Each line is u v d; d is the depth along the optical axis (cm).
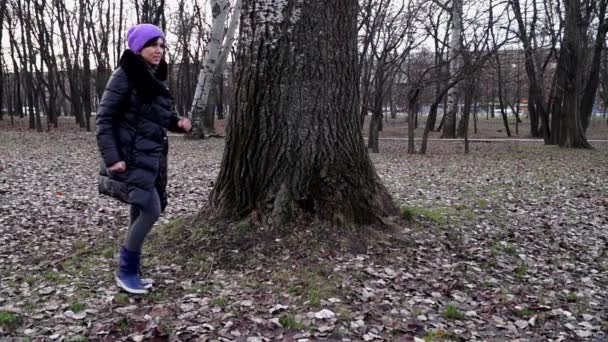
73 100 3097
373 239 460
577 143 2122
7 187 859
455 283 412
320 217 458
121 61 334
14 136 2194
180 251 439
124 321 326
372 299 369
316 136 461
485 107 5641
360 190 482
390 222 500
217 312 344
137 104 337
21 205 707
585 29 2080
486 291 408
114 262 433
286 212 455
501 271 458
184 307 349
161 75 368
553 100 2353
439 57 2612
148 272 406
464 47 1866
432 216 591
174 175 1052
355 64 484
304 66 451
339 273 401
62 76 3728
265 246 434
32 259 457
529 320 359
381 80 1900
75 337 305
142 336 306
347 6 466
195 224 474
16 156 1385
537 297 407
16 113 4384
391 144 2480
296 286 381
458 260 467
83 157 1430
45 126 3014
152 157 346
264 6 446
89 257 447
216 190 491
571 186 1011
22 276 407
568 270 481
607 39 2539
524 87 4638
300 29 447
